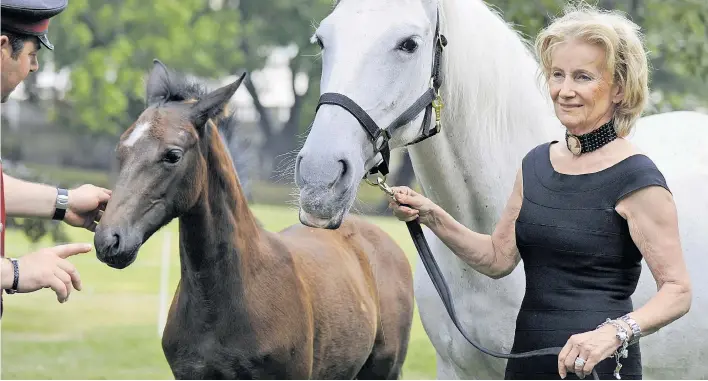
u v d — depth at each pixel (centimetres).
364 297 764
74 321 1482
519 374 429
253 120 6400
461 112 527
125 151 597
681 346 573
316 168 448
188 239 620
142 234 586
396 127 486
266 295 646
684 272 393
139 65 4628
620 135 411
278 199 3947
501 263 457
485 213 546
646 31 1288
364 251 827
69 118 4900
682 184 595
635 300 560
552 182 417
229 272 629
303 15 5591
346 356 729
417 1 492
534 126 552
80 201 517
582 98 404
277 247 686
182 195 604
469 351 560
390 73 476
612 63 399
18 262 360
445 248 548
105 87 4297
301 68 5712
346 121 464
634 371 411
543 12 1124
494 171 541
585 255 404
